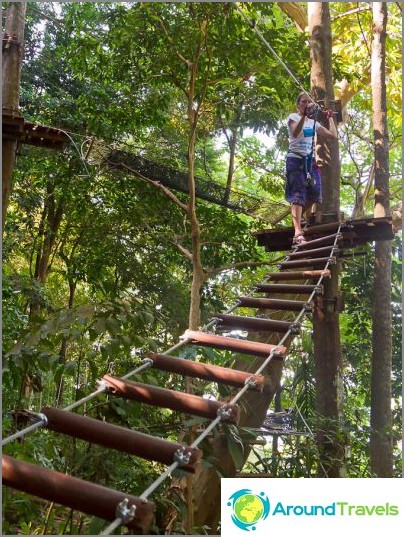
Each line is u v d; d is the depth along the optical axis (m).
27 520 2.77
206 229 8.32
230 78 6.45
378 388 7.09
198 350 3.52
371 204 13.27
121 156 7.95
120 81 6.96
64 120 8.60
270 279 4.57
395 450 8.12
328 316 5.68
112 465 3.04
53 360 3.37
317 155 5.94
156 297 8.77
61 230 10.54
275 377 4.66
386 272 7.38
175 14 6.00
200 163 11.28
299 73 6.64
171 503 3.12
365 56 9.63
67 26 7.61
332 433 5.25
